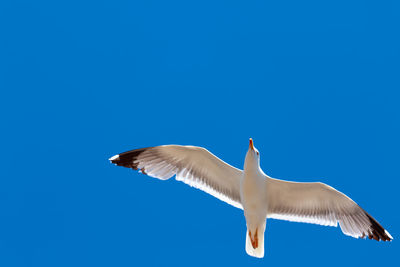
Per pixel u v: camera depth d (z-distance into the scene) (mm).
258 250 13516
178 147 13883
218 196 14094
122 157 14578
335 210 13859
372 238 13781
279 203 14047
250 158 13031
